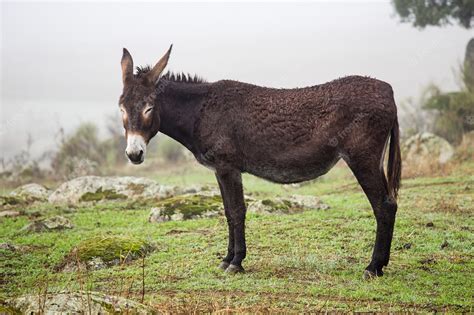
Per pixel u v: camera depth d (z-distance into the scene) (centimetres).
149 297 938
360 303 892
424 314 826
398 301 898
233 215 1088
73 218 1619
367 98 1005
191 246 1256
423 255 1149
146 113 1065
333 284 989
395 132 1032
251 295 943
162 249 1242
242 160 1088
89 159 3061
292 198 1595
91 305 731
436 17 2748
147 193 1872
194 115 1105
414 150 2389
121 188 1902
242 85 1099
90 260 1144
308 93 1048
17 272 1129
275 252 1193
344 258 1139
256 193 2052
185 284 1009
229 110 1081
